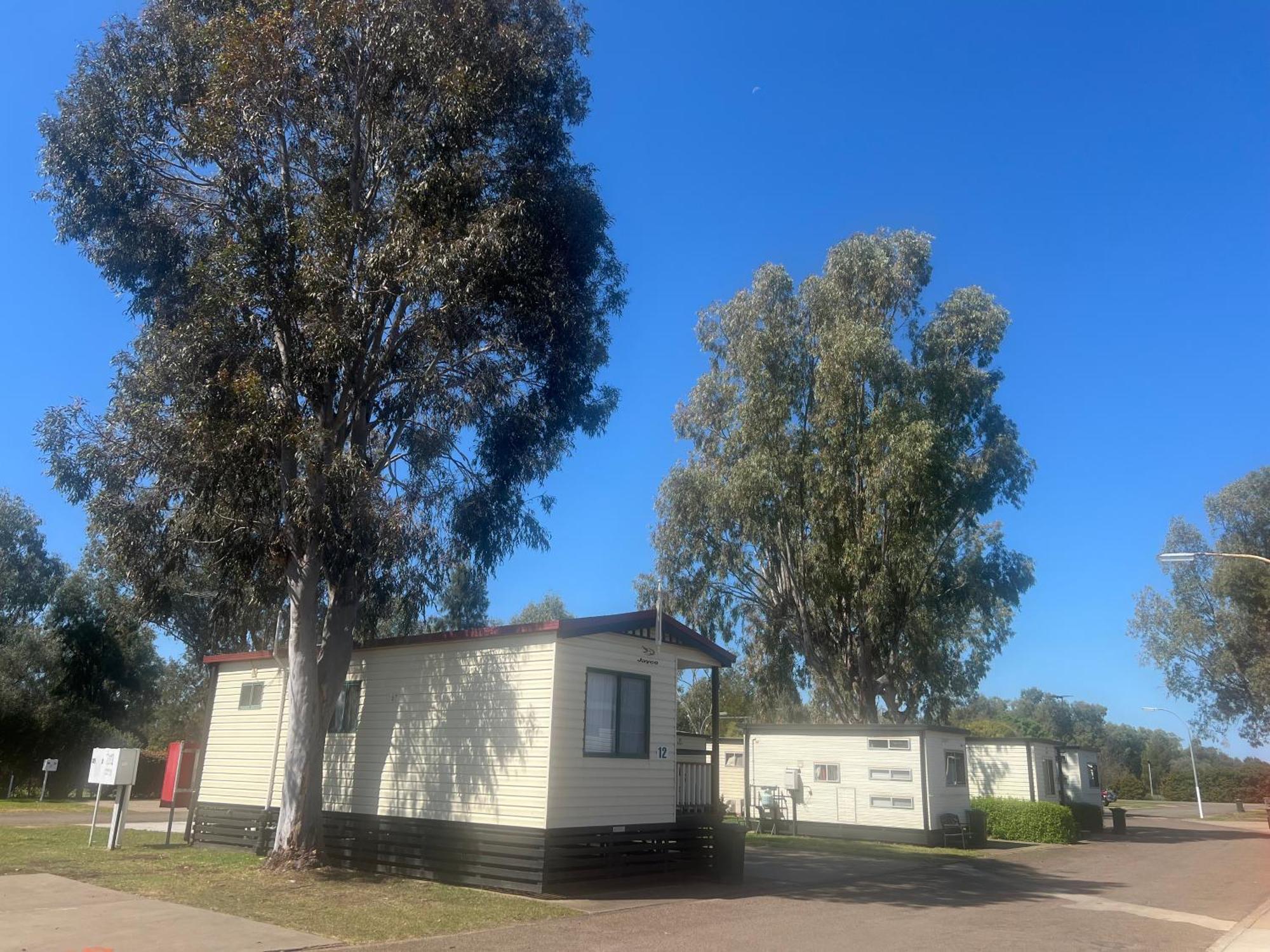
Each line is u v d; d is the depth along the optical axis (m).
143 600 15.85
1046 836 29.33
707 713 45.28
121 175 15.64
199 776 18.98
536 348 16.58
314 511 13.95
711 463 34.41
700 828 16.08
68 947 8.98
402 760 15.50
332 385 15.38
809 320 33.34
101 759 17.72
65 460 14.88
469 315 15.43
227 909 11.25
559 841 13.39
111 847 17.09
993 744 34.47
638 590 35.75
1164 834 35.81
